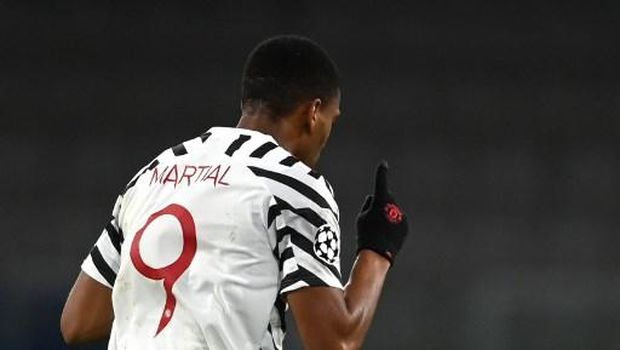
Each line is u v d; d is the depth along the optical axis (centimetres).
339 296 892
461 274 4353
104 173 4544
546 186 4594
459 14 4838
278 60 964
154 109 4691
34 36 4722
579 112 4741
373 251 950
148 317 921
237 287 895
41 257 4316
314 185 916
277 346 914
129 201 977
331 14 4859
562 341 4109
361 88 4731
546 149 4659
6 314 3384
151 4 4816
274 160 925
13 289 3428
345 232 4384
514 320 4175
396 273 4294
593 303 4297
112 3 4794
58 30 4744
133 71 4731
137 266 930
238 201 912
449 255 4406
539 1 4844
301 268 887
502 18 4844
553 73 4778
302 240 896
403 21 4838
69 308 1017
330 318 880
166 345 904
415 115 4716
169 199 939
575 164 4634
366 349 4059
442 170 4584
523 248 4456
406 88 4744
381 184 974
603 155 4672
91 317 1008
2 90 4638
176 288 909
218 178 927
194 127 4694
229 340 889
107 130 4631
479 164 4609
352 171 4556
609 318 4225
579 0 4856
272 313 908
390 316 4128
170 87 4731
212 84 4750
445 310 4178
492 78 4781
